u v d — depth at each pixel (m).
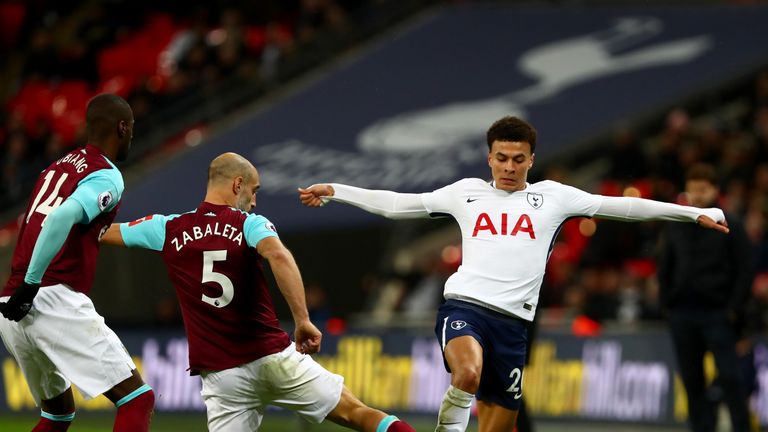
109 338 21.08
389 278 54.75
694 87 48.12
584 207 21.53
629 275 43.91
